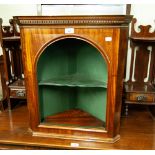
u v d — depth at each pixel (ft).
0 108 5.76
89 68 4.91
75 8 5.17
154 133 4.66
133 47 5.33
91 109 5.18
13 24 5.53
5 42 5.23
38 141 4.30
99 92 4.74
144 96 5.08
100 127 4.34
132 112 5.72
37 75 4.23
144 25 5.16
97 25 3.54
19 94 5.55
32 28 3.75
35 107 4.32
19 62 5.94
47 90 4.84
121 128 4.85
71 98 5.57
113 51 3.64
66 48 5.05
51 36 3.75
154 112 5.34
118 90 3.95
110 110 4.03
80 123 4.58
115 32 3.53
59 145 4.18
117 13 5.08
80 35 3.66
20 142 4.27
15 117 5.38
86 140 4.30
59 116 5.00
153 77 5.47
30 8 5.42
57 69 4.96
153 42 5.25
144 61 5.47
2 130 4.72
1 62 5.64
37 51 3.90
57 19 3.55
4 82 5.86
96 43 3.65
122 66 3.84
